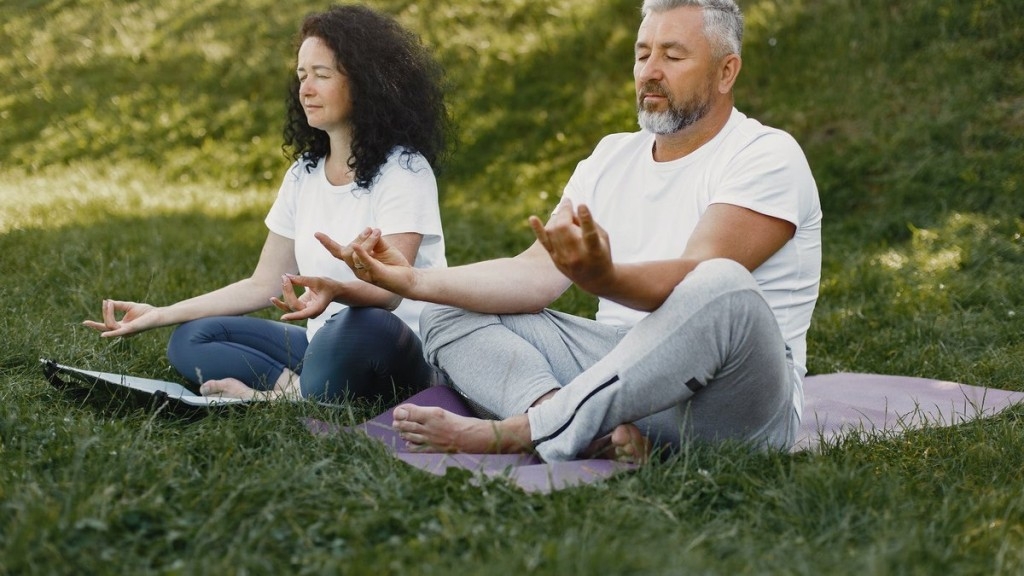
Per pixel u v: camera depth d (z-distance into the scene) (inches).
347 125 151.6
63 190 374.9
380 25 152.6
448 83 163.0
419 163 152.2
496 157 370.3
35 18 526.3
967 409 154.9
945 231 269.0
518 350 127.7
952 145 302.0
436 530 95.4
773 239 124.6
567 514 99.2
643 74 130.3
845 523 99.9
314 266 153.3
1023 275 241.9
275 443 119.6
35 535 90.4
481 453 120.6
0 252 259.6
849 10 360.8
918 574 89.5
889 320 223.3
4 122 453.7
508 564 86.6
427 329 133.3
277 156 402.0
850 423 145.5
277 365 152.3
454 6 439.8
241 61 462.0
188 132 426.9
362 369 139.4
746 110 343.6
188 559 90.6
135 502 97.4
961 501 110.3
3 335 168.9
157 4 519.2
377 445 118.4
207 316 153.6
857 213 294.5
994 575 91.5
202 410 132.6
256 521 96.4
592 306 238.2
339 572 87.5
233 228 323.6
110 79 470.9
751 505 106.3
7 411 124.9
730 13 130.2
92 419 126.3
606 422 115.9
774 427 120.6
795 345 130.3
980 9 338.0
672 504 105.0
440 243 153.1
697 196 130.3
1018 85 315.0
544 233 106.7
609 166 138.7
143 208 350.9
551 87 390.3
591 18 410.6
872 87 332.8
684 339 111.0
